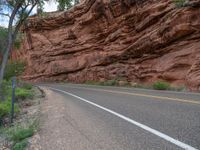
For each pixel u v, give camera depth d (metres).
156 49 27.45
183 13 23.25
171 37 24.81
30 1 22.78
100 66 40.50
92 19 42.81
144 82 28.36
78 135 6.19
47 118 9.01
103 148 5.02
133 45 31.31
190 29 22.78
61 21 54.38
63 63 52.34
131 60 32.53
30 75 61.94
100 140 5.59
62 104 12.84
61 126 7.37
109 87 27.14
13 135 6.87
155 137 5.41
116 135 5.87
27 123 8.76
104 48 40.22
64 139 5.95
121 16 35.56
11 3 22.14
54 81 53.66
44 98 17.98
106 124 7.10
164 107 9.38
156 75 26.14
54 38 56.53
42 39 59.75
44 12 24.14
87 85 34.78
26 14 22.83
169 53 25.38
